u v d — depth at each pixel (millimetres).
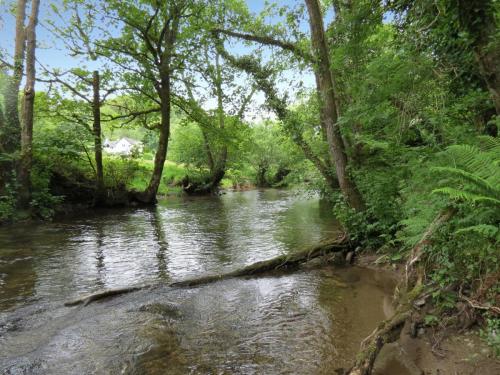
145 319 4863
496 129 6523
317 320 4785
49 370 3621
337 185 14625
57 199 15039
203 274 6891
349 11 9133
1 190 13297
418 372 3367
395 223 7445
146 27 16797
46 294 5930
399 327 3783
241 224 12859
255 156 38781
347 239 8062
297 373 3531
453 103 6992
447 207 4723
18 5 14688
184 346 4109
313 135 14758
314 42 8352
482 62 4781
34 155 15102
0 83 14125
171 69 18062
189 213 16297
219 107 21016
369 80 6617
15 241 10125
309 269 7312
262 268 7133
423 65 6238
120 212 16750
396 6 7055
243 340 4250
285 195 26844
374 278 6531
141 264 7727
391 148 7508
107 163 19375
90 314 5070
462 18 4836
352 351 3914
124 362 3758
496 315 3439
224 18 17219
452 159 4484
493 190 3680
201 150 29859
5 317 4973
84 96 16562
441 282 4227
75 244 9727
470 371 3088
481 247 4074
